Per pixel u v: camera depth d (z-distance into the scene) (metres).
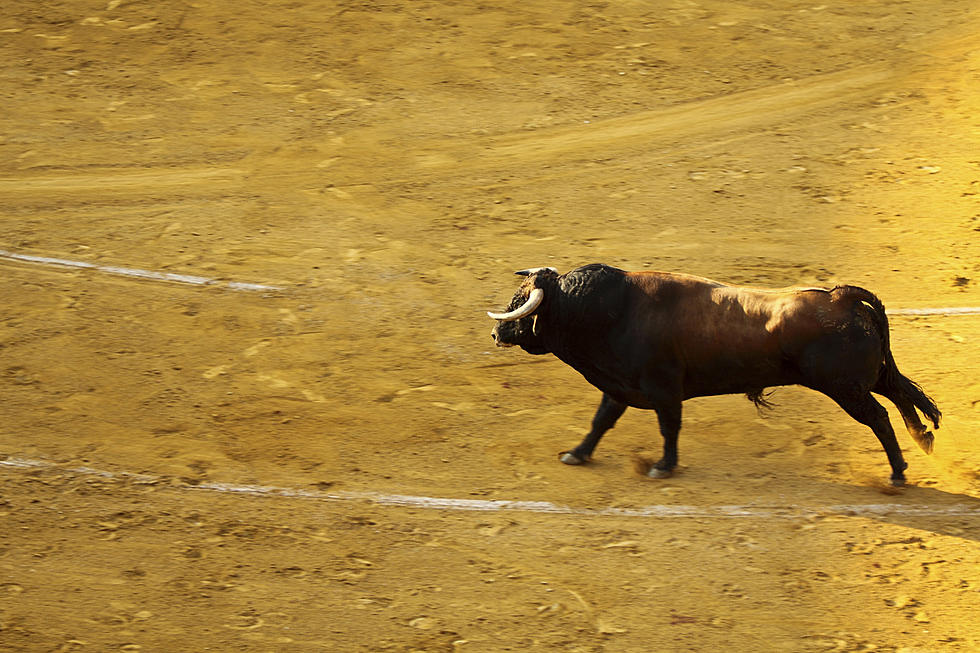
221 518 31.36
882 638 26.80
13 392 38.03
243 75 70.25
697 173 59.00
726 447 35.88
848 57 73.88
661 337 32.44
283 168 59.44
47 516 31.08
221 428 36.44
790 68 72.50
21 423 36.09
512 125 65.19
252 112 65.88
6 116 64.12
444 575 29.05
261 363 40.84
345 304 45.59
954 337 42.75
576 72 71.75
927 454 34.47
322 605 27.72
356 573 29.05
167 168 59.09
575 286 32.91
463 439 36.22
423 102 67.56
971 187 56.41
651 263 49.47
